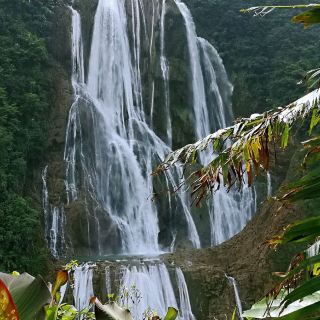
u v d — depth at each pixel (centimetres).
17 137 1973
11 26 2280
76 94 2334
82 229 1934
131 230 2084
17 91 2111
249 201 2198
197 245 2095
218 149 271
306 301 198
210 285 1483
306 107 211
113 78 2462
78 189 2067
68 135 2184
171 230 2125
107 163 2212
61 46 2423
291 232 159
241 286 1509
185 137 2467
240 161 231
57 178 2056
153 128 2464
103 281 1414
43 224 1919
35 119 2092
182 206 2150
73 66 2417
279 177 2156
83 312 336
